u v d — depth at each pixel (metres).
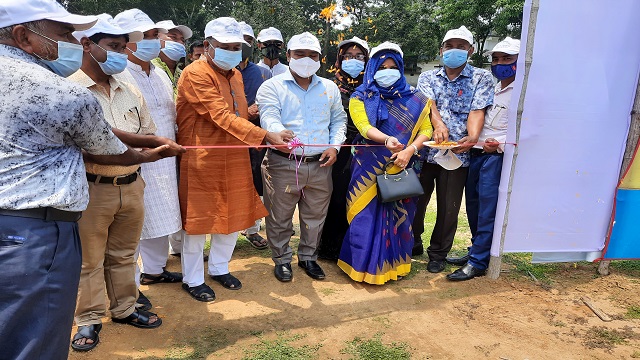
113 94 2.55
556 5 3.31
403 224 3.79
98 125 1.85
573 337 2.96
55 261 1.77
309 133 3.48
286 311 3.24
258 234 4.74
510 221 3.70
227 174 3.25
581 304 3.41
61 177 1.78
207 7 34.00
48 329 1.76
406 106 3.58
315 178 3.56
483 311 3.29
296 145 3.12
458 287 3.68
